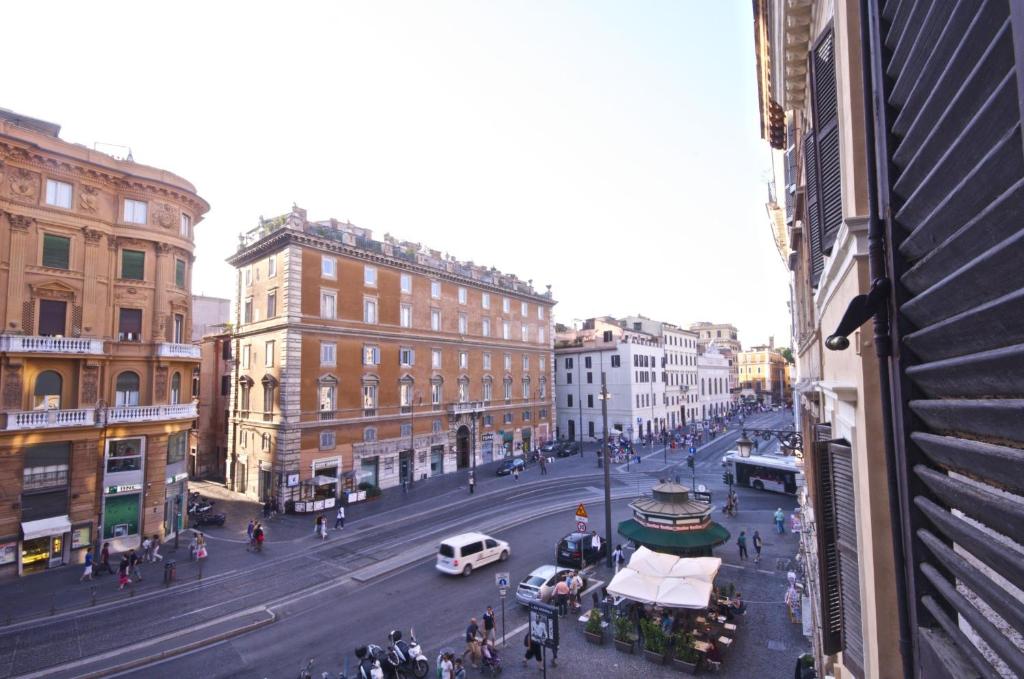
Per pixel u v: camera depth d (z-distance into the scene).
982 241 1.70
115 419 27.62
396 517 35.09
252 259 42.09
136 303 29.62
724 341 127.56
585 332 79.12
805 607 17.47
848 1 4.07
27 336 25.25
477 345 54.78
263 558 27.16
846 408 4.86
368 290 43.53
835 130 5.89
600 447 65.06
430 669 16.52
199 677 16.02
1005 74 1.50
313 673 16.22
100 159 28.33
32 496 25.36
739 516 34.38
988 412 1.64
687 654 16.05
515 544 28.73
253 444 40.50
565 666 16.58
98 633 18.80
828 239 6.08
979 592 1.73
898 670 3.61
